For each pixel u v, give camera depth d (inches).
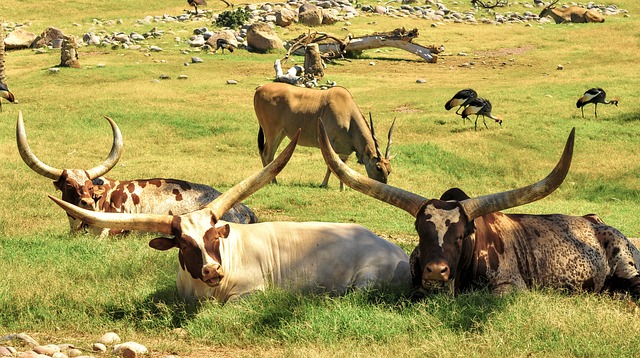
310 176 716.0
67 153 786.8
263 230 285.4
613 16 1974.7
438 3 2006.6
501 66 1376.7
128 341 239.0
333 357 213.8
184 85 1156.5
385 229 501.0
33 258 347.6
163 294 281.6
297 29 1619.1
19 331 251.4
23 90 1111.6
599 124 907.4
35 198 562.3
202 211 272.4
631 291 291.9
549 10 1914.4
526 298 261.9
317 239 286.2
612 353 220.5
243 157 809.5
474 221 273.1
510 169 760.3
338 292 281.0
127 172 684.1
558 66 1332.4
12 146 799.1
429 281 255.8
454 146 816.9
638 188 693.3
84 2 1972.2
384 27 1696.6
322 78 1240.8
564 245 291.7
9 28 1678.2
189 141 877.2
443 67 1379.2
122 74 1213.7
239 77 1231.5
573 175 743.7
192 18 1738.4
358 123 663.8
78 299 276.8
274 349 235.8
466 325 243.9
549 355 220.8
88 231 409.1
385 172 648.4
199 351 234.5
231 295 274.1
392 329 240.5
